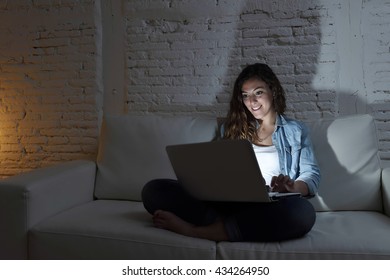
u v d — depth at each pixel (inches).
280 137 69.3
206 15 96.5
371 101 89.7
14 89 108.1
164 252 53.1
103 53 102.8
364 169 69.2
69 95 104.9
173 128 79.1
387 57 88.7
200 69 97.6
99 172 79.8
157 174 76.2
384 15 88.4
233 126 73.7
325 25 90.8
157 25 99.3
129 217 63.2
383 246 48.5
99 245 55.6
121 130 80.8
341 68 90.7
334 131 72.0
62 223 59.5
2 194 59.2
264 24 93.7
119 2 101.1
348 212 67.4
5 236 59.4
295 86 93.0
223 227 53.3
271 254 50.2
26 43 106.8
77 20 103.3
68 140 105.7
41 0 105.3
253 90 70.4
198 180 55.5
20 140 108.6
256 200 50.4
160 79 100.0
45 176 65.6
